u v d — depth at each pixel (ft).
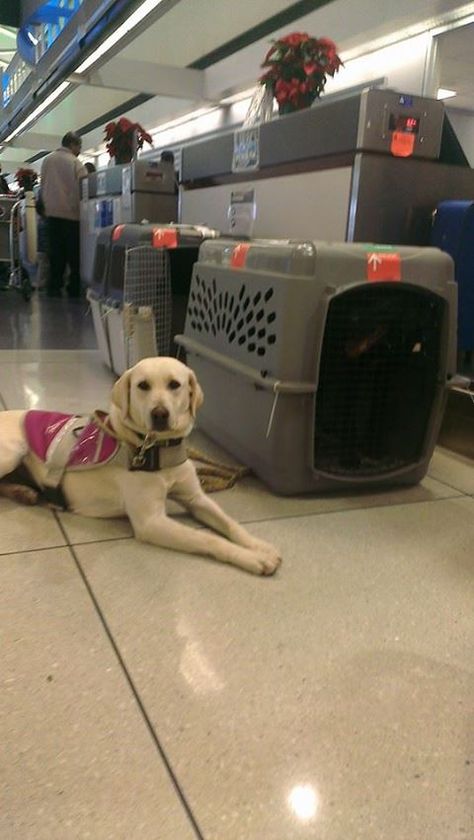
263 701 3.85
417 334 7.01
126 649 4.26
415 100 8.91
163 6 15.23
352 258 6.28
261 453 7.03
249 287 7.00
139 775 3.28
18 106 34.71
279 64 11.33
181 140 37.73
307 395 6.46
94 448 5.99
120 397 5.78
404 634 4.60
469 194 9.74
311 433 6.59
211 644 4.37
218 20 27.86
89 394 10.53
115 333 11.14
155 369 5.67
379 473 7.11
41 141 53.67
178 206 16.43
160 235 10.03
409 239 9.54
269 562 5.32
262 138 11.51
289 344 6.30
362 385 7.02
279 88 11.36
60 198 25.40
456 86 25.66
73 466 6.07
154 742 3.50
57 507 6.33
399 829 3.06
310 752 3.49
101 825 3.00
